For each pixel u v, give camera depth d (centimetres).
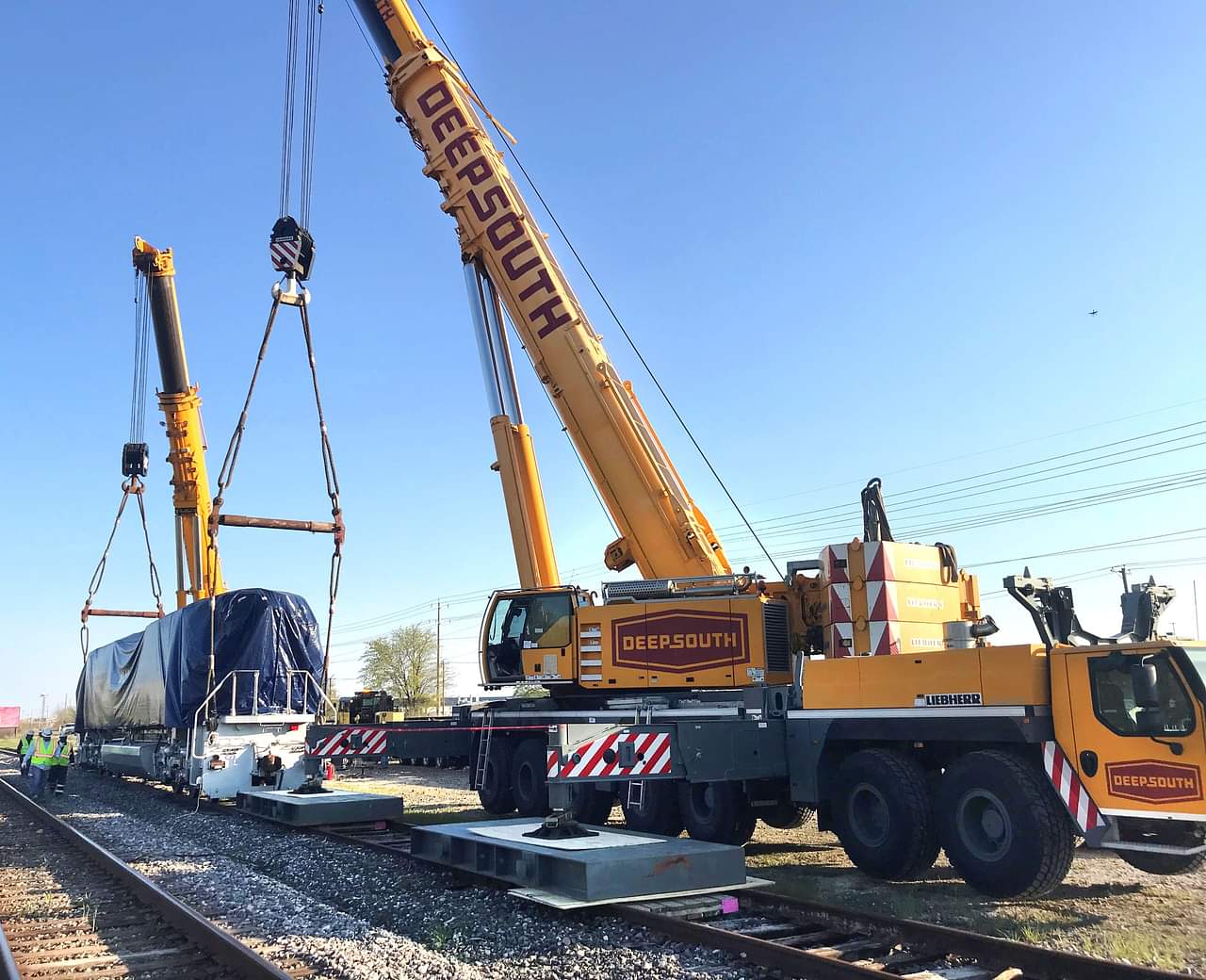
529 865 821
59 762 1969
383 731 1545
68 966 643
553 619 1363
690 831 1105
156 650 1906
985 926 741
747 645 1180
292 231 1441
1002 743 875
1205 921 759
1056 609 904
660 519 1384
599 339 1491
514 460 1523
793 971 611
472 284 1562
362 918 797
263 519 1402
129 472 2450
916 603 1105
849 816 952
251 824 1388
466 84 1623
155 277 2347
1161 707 746
